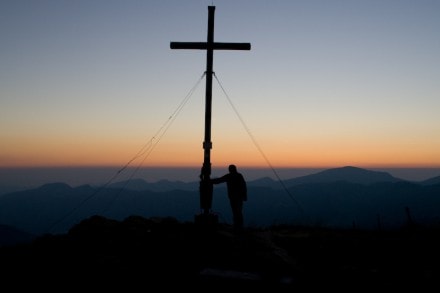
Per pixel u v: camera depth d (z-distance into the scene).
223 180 13.49
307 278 9.37
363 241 14.55
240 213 13.49
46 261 10.59
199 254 11.00
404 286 8.95
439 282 9.21
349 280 9.37
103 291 8.73
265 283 8.74
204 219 12.80
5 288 8.98
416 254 12.52
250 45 13.60
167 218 15.04
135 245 11.78
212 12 13.72
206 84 13.54
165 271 9.85
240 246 11.43
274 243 12.96
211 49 13.71
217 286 8.80
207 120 13.39
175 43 13.73
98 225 13.52
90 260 10.38
